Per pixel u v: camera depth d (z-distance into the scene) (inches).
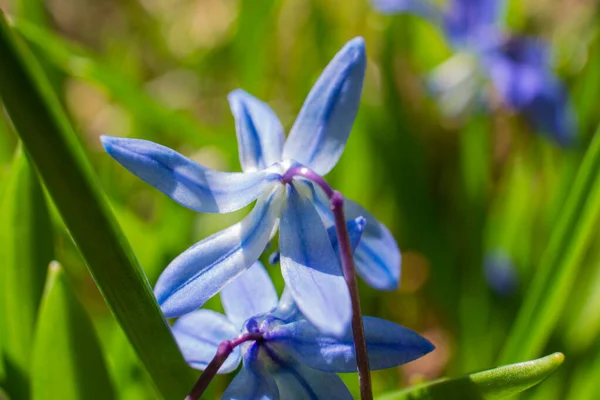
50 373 7.1
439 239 11.2
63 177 6.0
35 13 12.2
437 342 11.7
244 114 6.4
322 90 6.3
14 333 7.7
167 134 12.4
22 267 7.7
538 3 15.2
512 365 6.4
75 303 7.1
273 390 6.2
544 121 11.0
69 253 10.0
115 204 9.2
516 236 10.7
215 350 6.4
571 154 10.7
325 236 6.1
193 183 6.1
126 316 6.3
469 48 11.9
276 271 9.2
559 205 10.4
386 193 11.7
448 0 11.8
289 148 6.3
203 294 6.1
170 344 6.3
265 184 6.2
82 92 16.1
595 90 11.2
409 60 13.2
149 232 9.6
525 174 10.8
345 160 10.9
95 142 14.7
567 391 8.6
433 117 12.9
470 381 6.4
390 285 6.4
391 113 11.4
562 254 8.1
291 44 14.4
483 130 11.8
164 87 15.3
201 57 14.5
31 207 7.7
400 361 6.1
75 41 17.8
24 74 5.8
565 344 8.7
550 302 8.1
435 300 11.5
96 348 7.2
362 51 6.3
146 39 15.7
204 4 16.8
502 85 11.2
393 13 12.0
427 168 11.9
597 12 12.6
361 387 6.1
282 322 6.3
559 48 13.0
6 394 7.5
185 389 6.4
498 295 10.5
